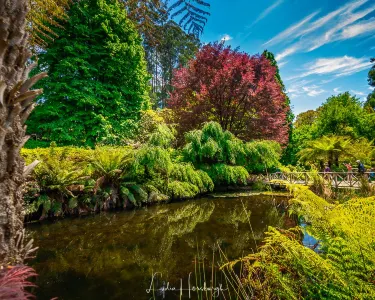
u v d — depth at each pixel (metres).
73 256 3.51
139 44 11.98
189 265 3.18
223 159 10.13
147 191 7.60
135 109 12.16
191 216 5.92
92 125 10.44
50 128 9.74
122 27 10.93
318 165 13.42
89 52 10.43
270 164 10.41
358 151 12.02
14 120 1.08
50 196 5.80
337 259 1.48
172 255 3.51
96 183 6.44
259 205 6.94
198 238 4.24
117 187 7.11
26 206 5.28
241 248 3.71
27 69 1.16
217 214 6.06
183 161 9.71
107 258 3.43
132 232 4.67
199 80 11.84
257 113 12.42
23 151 6.14
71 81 10.03
